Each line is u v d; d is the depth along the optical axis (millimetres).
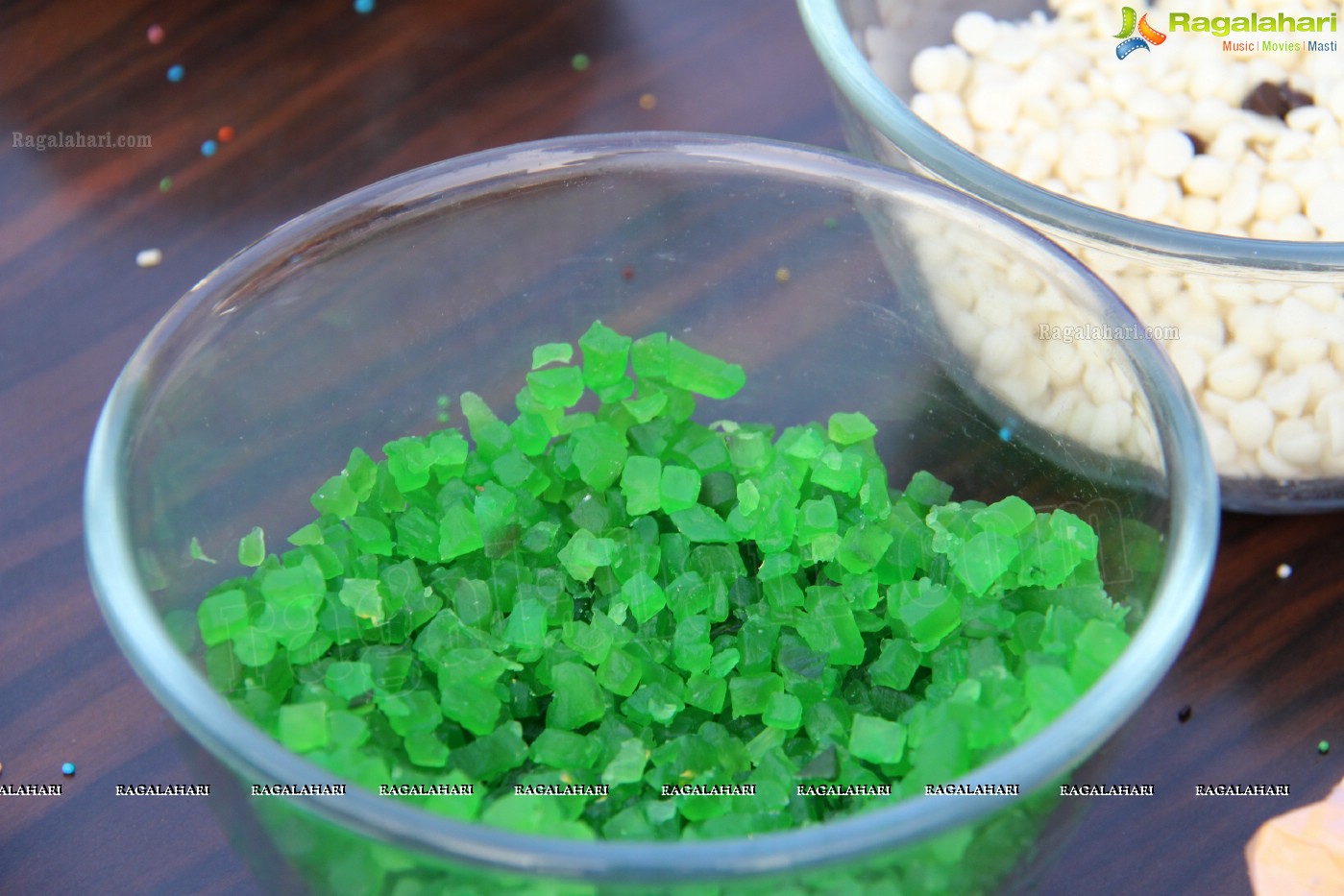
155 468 391
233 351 405
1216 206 450
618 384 428
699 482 418
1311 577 440
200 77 510
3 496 451
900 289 428
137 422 388
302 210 488
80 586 440
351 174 493
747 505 414
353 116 503
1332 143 458
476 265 425
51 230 486
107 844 411
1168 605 372
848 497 421
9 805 415
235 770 358
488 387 438
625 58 514
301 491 423
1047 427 418
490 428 422
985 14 489
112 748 421
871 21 476
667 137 421
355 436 427
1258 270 412
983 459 432
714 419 446
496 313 431
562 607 407
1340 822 412
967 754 372
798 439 421
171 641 368
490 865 348
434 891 357
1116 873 409
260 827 367
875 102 430
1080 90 466
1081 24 487
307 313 413
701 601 406
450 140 498
